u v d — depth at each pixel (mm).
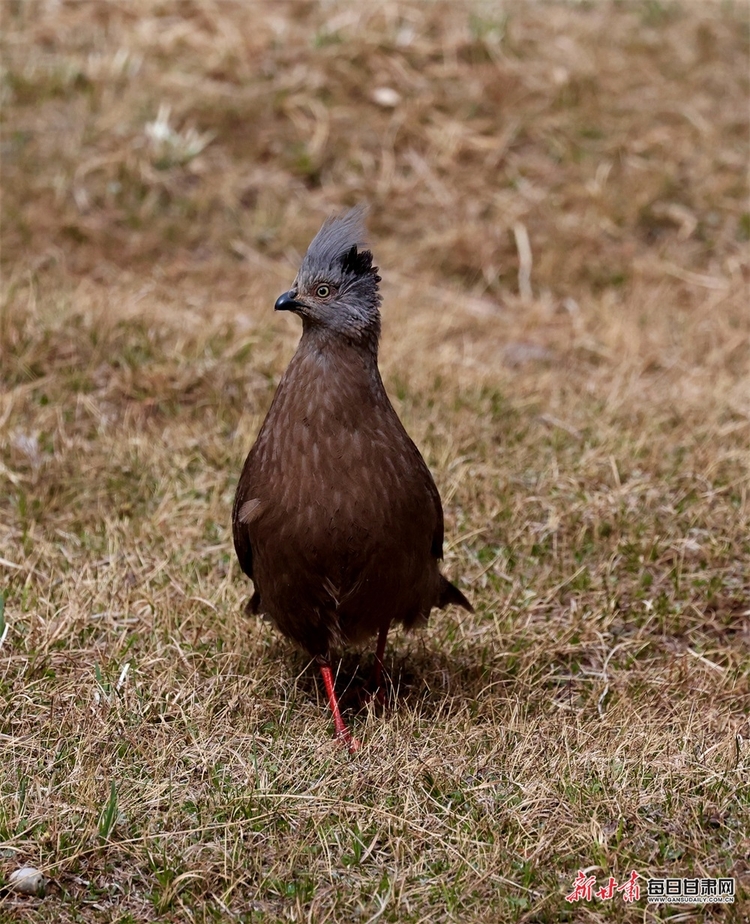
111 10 20203
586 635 9609
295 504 7965
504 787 7480
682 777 7508
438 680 9133
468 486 11242
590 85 19797
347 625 8438
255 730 8125
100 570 9836
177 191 17484
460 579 10281
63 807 7078
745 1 22484
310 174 18219
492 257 17312
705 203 18281
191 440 11883
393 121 18906
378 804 7273
